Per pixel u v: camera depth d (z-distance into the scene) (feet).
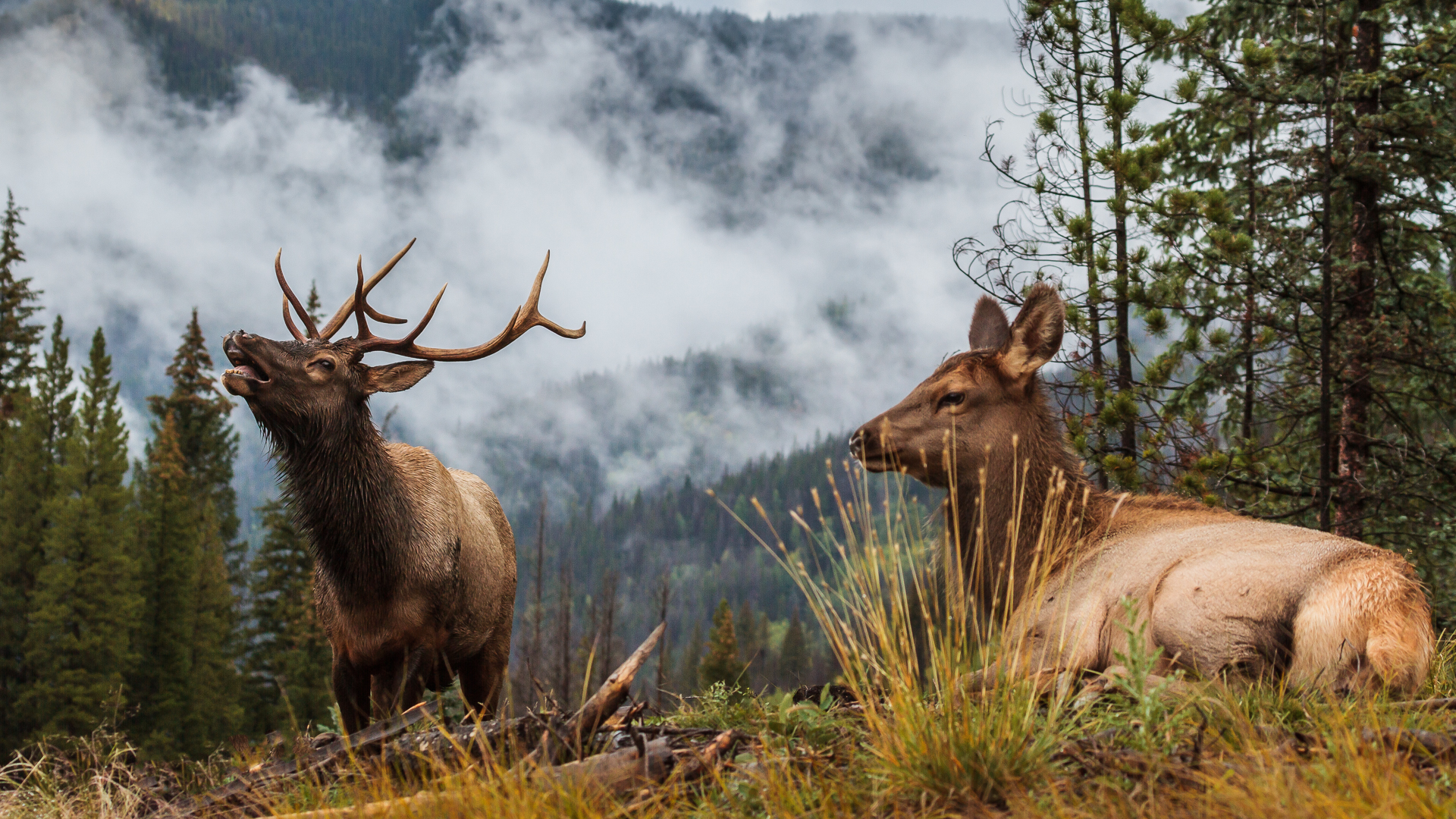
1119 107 53.11
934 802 14.62
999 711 16.11
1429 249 62.13
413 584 30.76
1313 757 14.44
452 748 18.70
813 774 16.43
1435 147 58.49
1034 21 55.93
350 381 30.68
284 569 195.52
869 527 16.93
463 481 37.09
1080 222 53.11
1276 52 56.03
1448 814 12.05
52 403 188.03
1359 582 19.36
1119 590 22.84
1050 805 14.08
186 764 24.03
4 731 159.43
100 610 163.22
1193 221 54.70
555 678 131.34
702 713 22.04
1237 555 21.30
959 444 25.62
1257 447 56.39
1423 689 19.85
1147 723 15.69
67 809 22.00
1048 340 25.53
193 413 240.53
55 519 166.09
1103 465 50.65
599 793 15.74
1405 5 60.44
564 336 35.22
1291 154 59.88
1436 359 59.00
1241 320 56.54
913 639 16.88
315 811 16.34
